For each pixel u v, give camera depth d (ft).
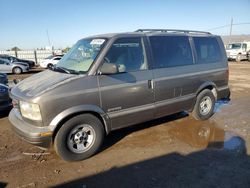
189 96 17.33
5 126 18.35
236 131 16.88
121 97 13.53
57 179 11.27
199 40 17.97
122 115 13.78
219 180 10.90
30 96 11.56
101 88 12.76
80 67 13.26
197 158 13.00
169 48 15.98
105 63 12.75
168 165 12.32
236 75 47.42
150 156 13.32
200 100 18.28
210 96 18.93
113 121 13.58
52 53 113.91
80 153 12.86
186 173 11.53
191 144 14.79
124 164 12.53
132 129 17.21
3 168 12.24
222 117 19.99
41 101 11.27
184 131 16.89
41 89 11.74
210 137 15.84
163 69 15.38
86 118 12.62
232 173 11.46
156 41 15.39
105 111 13.14
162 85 15.29
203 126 17.85
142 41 14.69
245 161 12.59
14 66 64.54
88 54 13.79
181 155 13.37
